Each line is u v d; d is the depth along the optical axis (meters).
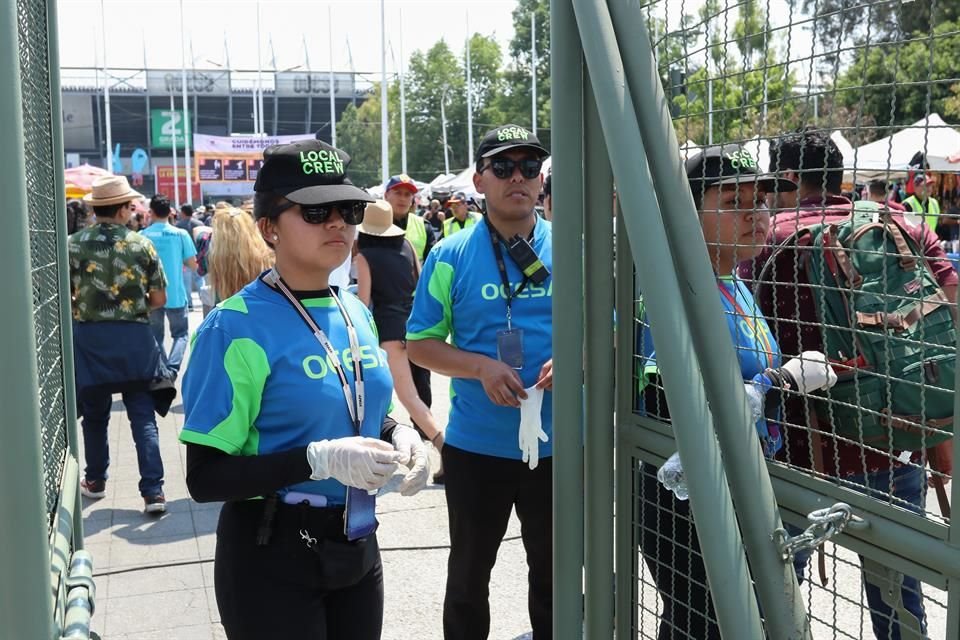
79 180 20.45
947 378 1.76
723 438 1.29
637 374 1.67
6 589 1.10
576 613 1.66
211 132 84.62
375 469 1.80
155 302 5.10
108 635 3.46
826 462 1.93
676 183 1.33
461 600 2.98
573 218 1.58
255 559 1.94
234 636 1.97
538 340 2.95
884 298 1.25
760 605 1.29
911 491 2.00
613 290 1.62
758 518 1.27
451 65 72.31
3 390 1.08
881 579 1.27
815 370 1.68
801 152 1.33
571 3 1.54
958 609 1.11
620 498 1.71
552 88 1.58
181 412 7.49
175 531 4.62
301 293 2.06
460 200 11.67
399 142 72.88
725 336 1.31
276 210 2.00
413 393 4.61
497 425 2.90
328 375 1.99
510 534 4.46
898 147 3.19
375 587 2.10
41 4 1.80
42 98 1.75
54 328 1.75
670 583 1.88
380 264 5.34
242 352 1.92
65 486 1.70
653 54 1.42
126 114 83.25
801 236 1.82
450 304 3.06
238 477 1.85
